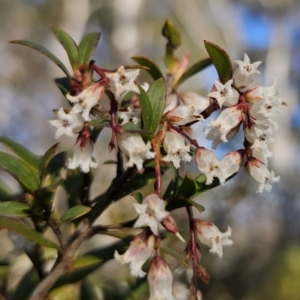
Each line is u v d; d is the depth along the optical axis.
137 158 0.20
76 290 0.24
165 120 0.21
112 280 0.28
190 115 0.21
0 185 0.24
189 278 0.21
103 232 0.21
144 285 0.28
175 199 0.21
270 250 0.89
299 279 0.84
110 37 1.34
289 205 0.97
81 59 0.22
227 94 0.21
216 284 0.74
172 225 0.20
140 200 0.23
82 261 0.22
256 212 0.85
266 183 0.21
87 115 0.20
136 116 0.21
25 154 0.23
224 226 0.70
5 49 1.50
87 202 0.24
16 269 0.27
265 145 0.21
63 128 0.21
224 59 0.21
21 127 1.38
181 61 0.26
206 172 0.21
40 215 0.20
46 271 0.24
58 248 0.20
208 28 1.40
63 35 0.22
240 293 0.79
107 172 0.57
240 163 0.21
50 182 0.22
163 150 0.22
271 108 0.21
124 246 0.23
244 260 0.81
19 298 0.24
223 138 0.21
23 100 1.42
